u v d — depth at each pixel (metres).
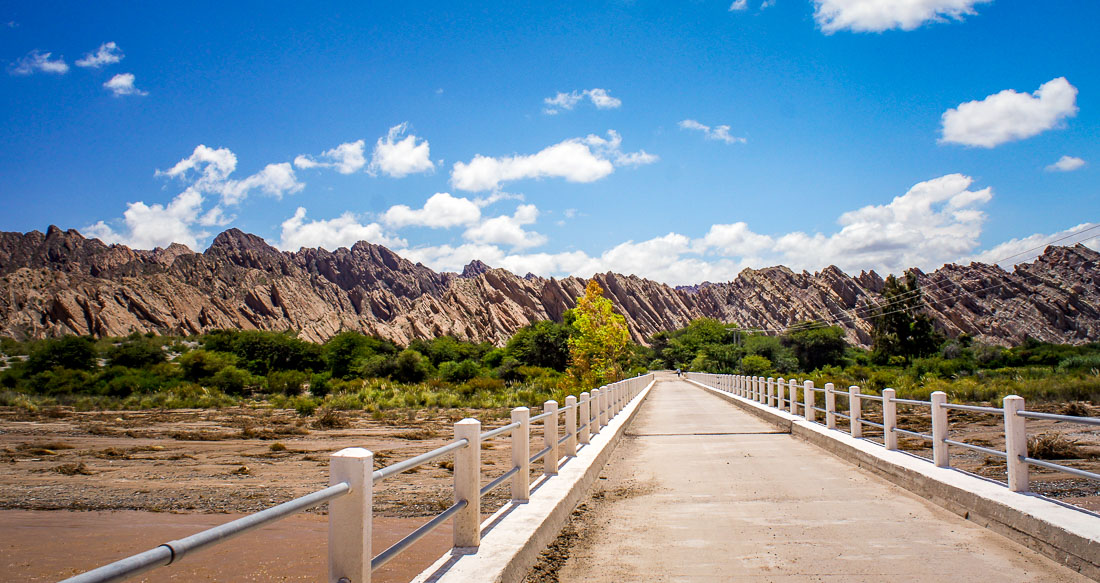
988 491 7.17
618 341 65.06
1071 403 29.39
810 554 6.04
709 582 5.34
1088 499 8.82
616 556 6.16
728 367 106.56
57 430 29.00
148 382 63.75
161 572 7.73
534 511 6.81
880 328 111.56
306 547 8.88
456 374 84.31
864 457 10.88
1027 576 5.28
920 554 5.95
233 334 111.38
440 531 9.43
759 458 12.45
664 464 12.08
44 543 9.36
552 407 9.16
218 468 16.58
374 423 31.56
